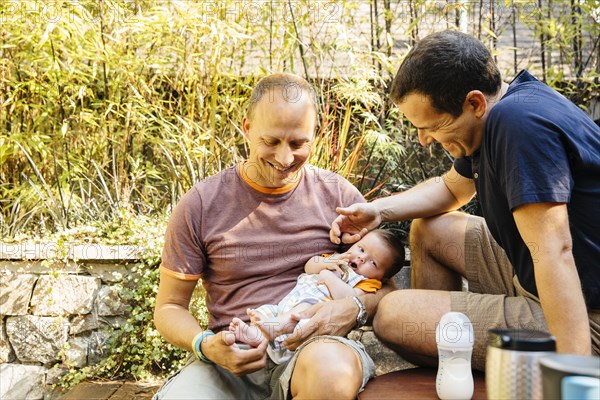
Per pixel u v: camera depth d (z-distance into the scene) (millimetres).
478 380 1794
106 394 2562
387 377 1851
